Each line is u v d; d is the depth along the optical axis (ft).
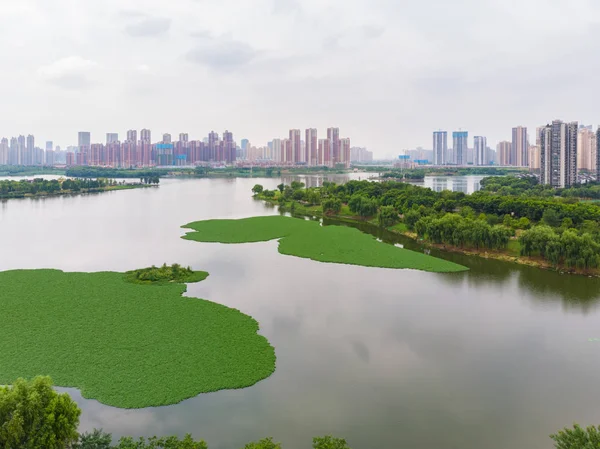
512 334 244.63
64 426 132.36
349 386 192.03
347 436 161.17
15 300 280.10
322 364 209.67
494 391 190.19
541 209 501.97
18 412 129.59
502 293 310.65
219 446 154.10
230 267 370.73
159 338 229.25
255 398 181.98
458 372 204.54
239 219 589.32
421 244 469.16
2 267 368.07
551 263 373.20
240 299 293.02
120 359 207.31
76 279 324.39
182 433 160.45
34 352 212.23
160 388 185.37
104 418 167.32
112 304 274.98
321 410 175.22
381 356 218.18
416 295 305.32
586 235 360.07
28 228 551.59
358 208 624.59
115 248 440.04
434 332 245.86
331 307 280.72
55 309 265.95
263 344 224.94
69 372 195.31
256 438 158.81
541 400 184.24
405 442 158.51
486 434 163.43
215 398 181.27
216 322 249.96
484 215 517.55
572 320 263.90
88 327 241.14
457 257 416.05
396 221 563.89
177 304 276.41
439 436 162.09
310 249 428.15
